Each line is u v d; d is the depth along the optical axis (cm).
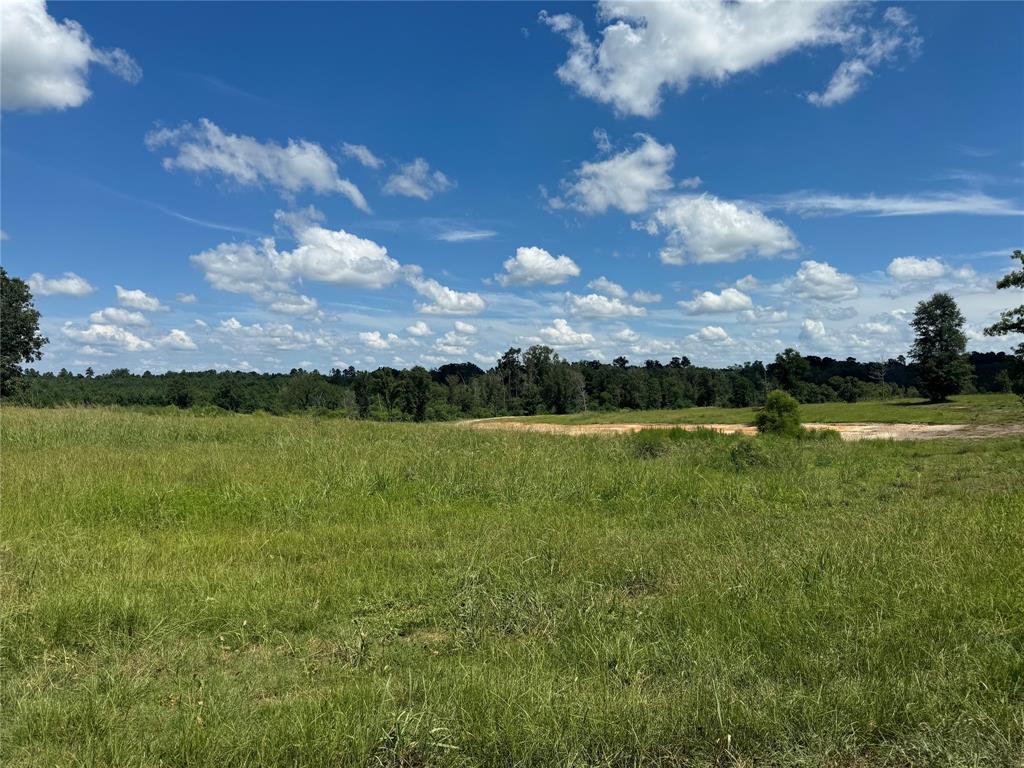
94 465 1005
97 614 419
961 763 275
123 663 368
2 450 1223
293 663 381
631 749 286
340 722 290
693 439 1766
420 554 615
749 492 992
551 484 995
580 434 1936
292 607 456
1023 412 3725
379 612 466
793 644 384
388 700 313
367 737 283
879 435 2958
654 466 1155
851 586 476
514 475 1024
